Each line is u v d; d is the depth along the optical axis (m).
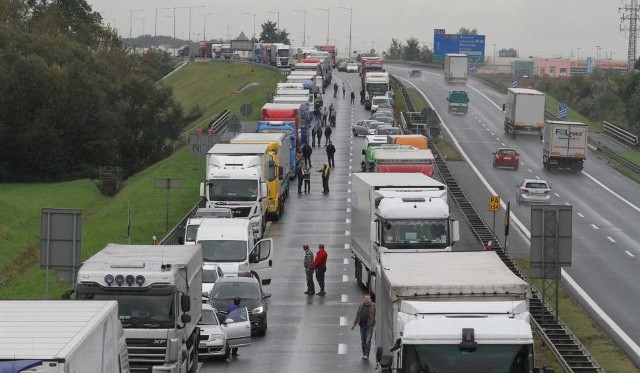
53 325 34.50
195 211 115.62
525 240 116.56
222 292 75.00
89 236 129.38
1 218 146.62
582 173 174.38
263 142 125.56
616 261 107.31
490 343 41.50
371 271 83.00
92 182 190.12
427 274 47.59
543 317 74.88
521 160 185.12
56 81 198.50
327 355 67.75
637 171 177.62
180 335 55.06
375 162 114.12
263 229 116.75
